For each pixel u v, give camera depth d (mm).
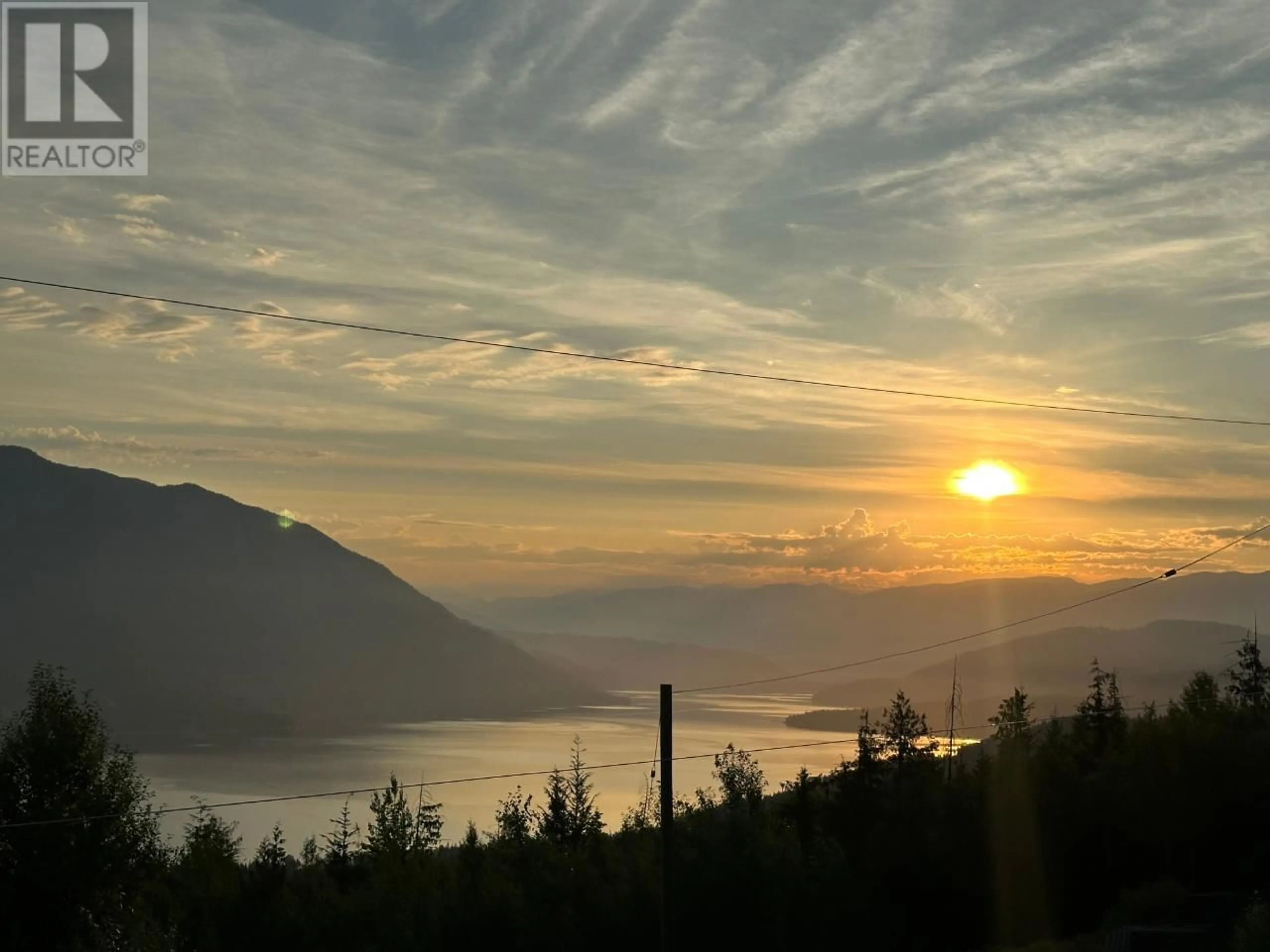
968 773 62219
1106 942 42531
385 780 166000
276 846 48250
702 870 48281
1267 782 55688
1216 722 61062
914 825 56188
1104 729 69812
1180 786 55938
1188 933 40406
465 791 146500
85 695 44812
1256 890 45031
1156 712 71438
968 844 55031
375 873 47406
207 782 167500
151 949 40938
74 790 42219
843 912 50531
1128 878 55531
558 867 49094
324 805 141750
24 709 44062
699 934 47469
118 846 42250
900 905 53719
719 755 62000
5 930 40469
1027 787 56781
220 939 43688
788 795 64438
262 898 44906
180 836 95875
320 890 46188
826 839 54156
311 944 43875
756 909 47750
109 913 42062
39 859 40688
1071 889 55406
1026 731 64812
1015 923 54438
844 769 62594
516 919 45875
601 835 52906
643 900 47688
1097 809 56625
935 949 53312
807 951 48781
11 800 41250
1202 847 55469
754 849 49156
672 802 32156
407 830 51156
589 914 47406
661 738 32594
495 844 51375
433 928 45344
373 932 44469
